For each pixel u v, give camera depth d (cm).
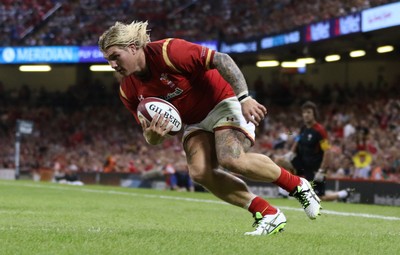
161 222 2042
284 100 7819
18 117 9438
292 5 6938
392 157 4984
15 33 8894
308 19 6406
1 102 9644
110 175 6906
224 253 1081
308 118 3469
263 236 1365
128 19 8725
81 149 8838
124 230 1480
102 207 2869
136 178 6519
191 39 7900
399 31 5200
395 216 2623
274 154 5331
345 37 5622
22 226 1669
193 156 1472
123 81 1495
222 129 1423
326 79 7900
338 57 6650
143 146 7912
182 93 1421
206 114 1447
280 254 1085
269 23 7106
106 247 1125
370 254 1118
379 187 3972
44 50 8156
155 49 1386
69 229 1507
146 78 1412
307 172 3509
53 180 7994
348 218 2458
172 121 1395
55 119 9312
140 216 2328
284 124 7262
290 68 8006
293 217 2430
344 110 6750
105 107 9212
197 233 1424
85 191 4850
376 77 7600
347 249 1177
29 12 9088
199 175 1459
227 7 7881
